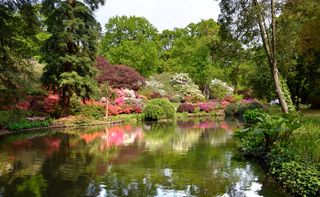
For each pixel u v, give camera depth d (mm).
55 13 21766
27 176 8766
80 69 22766
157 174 8961
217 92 42625
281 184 7816
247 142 12508
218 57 16984
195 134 17844
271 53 14422
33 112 21531
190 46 46625
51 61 21562
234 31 15023
